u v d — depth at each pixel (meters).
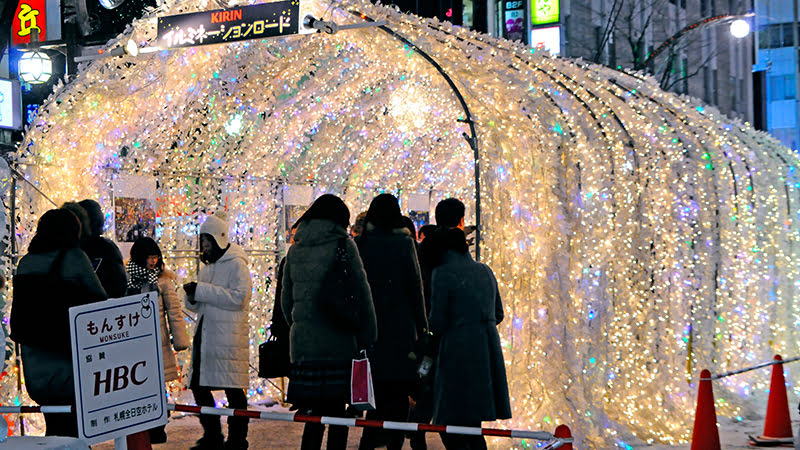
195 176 10.12
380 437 7.87
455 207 6.77
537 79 8.39
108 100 8.77
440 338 6.34
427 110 12.06
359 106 11.74
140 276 8.11
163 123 9.52
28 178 8.42
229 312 7.64
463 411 6.16
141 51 8.29
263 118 10.64
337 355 6.02
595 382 8.30
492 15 26.00
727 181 10.73
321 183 11.83
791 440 8.23
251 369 10.70
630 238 9.52
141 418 4.32
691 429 8.80
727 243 10.66
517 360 8.02
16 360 8.15
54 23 16.81
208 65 9.05
